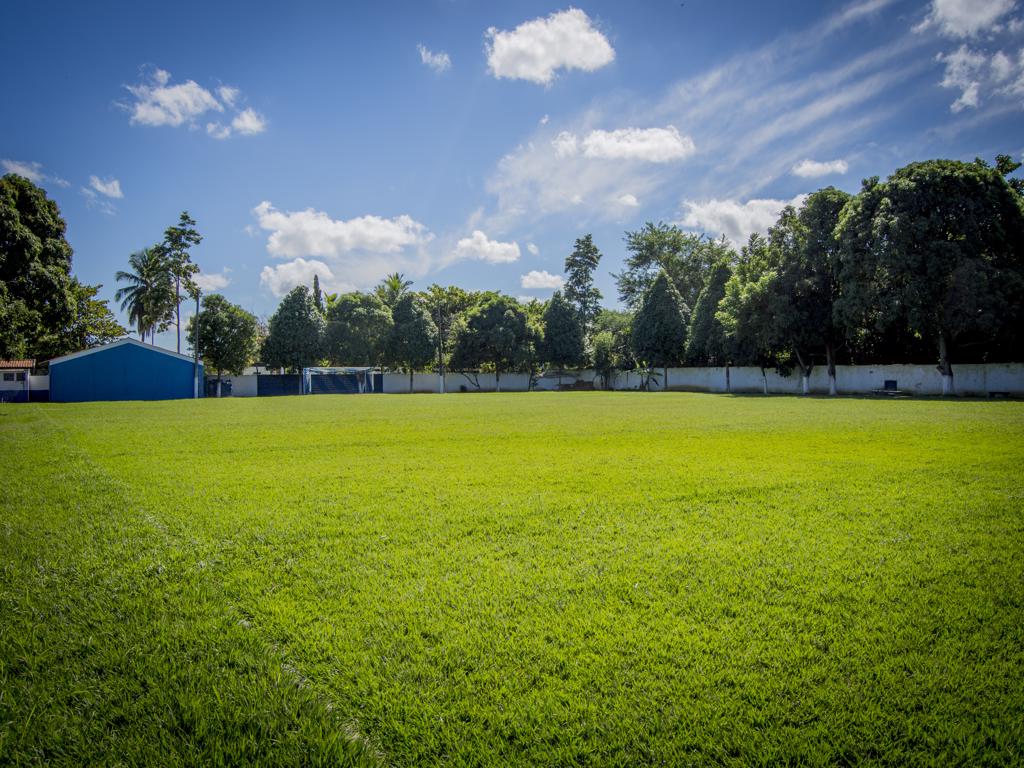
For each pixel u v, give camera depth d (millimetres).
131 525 5004
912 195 25297
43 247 31844
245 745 2105
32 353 41562
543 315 56906
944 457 8469
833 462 8211
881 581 3609
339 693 2459
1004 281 23984
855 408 19703
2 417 18391
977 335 26812
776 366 37469
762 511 5465
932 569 3818
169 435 12477
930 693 2389
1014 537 4520
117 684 2496
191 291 41281
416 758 2055
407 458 9062
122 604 3311
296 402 29969
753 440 10961
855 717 2238
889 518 5141
